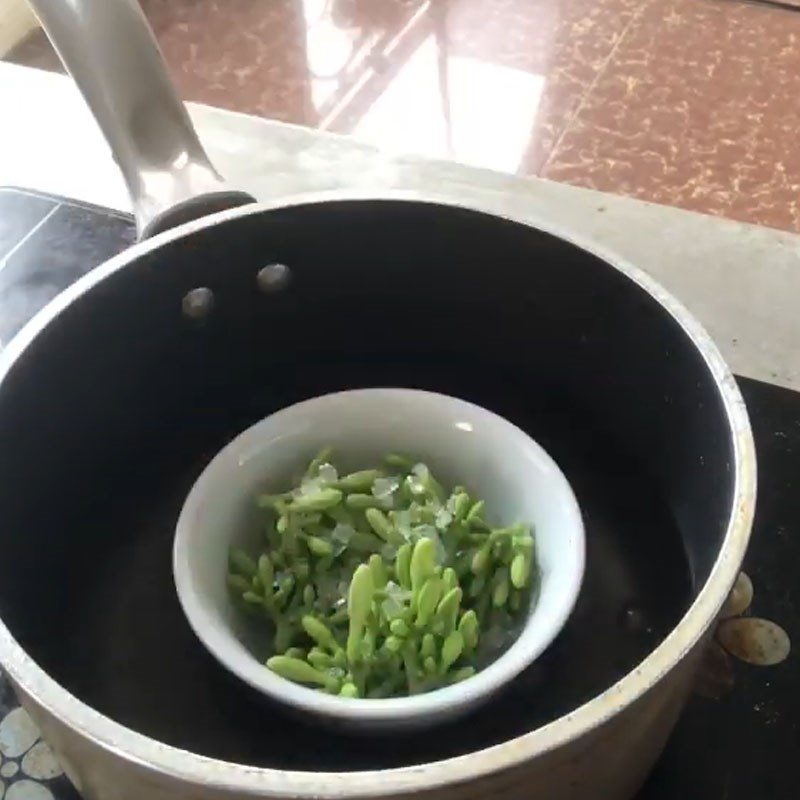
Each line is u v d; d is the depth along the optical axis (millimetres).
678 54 845
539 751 266
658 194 733
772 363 534
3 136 659
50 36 456
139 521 476
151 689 428
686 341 387
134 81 463
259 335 475
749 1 883
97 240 596
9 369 376
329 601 417
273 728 409
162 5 905
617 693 278
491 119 801
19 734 414
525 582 412
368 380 502
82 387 424
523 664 371
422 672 381
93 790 316
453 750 394
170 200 455
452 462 461
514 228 422
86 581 455
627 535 459
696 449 402
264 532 447
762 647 434
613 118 795
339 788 258
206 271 434
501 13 894
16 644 296
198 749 407
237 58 864
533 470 437
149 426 471
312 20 893
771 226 705
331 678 381
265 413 501
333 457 464
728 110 796
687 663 292
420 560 388
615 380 449
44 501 421
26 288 572
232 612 420
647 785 400
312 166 633
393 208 429
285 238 437
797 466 490
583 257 415
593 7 895
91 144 654
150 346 444
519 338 469
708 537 382
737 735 411
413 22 894
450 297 465
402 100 821
